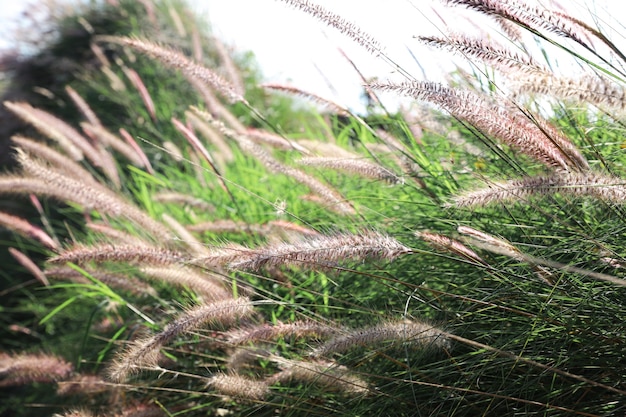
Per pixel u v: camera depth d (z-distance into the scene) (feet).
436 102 3.58
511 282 3.80
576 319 3.72
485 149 4.37
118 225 5.85
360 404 3.95
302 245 3.76
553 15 3.47
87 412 4.37
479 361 3.77
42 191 4.66
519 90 3.43
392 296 4.26
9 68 12.41
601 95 3.36
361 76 4.39
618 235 3.80
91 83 10.87
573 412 3.64
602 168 3.84
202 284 4.32
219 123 4.70
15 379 4.67
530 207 4.15
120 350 4.75
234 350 4.32
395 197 4.90
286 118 10.24
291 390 4.15
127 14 12.57
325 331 3.93
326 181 4.69
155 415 4.29
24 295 7.01
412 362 3.99
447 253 4.10
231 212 5.43
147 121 9.21
